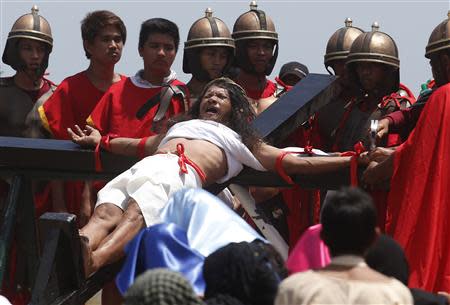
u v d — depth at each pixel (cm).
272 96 2069
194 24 2012
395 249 1152
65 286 1496
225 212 1202
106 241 1565
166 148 1689
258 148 1705
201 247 1177
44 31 2070
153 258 1144
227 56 2006
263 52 2044
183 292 901
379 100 1878
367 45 1848
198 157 1670
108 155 1764
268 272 1057
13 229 1727
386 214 1672
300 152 1738
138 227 1591
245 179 1723
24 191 1761
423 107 1708
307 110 1811
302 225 1892
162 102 1917
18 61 2062
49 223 1462
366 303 1001
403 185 1580
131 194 1614
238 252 1061
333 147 1892
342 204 1039
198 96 1819
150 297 896
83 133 1797
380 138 1753
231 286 1056
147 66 1986
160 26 1969
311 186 1706
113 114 1969
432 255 1533
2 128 2056
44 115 2028
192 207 1209
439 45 1769
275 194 1892
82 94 2033
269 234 1727
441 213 1548
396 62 1856
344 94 1897
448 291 1530
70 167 1766
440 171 1552
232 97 1733
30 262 1762
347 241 1036
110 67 2039
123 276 1140
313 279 1016
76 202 2030
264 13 2077
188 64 2023
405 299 1015
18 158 1755
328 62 2106
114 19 2022
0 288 1677
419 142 1566
